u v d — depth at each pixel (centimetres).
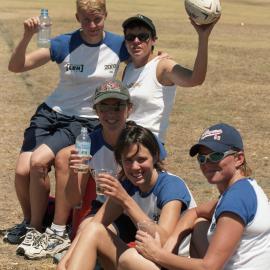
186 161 1152
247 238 534
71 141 781
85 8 775
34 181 777
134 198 625
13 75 1914
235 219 524
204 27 693
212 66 2188
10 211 905
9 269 729
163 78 751
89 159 711
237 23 3566
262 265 536
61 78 810
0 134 1294
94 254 577
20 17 3241
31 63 800
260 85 1914
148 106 751
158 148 613
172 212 599
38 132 803
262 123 1466
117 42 798
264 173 1102
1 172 1067
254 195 534
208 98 1706
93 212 677
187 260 538
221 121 1470
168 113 762
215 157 543
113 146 710
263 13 4294
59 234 768
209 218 598
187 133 1345
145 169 605
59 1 4281
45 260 755
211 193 990
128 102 702
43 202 787
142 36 748
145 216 593
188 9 692
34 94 1681
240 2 5038
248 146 1266
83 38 796
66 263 590
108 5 4131
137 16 748
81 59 794
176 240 587
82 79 795
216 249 523
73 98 802
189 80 714
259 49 2638
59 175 763
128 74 770
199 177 1068
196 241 592
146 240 554
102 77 795
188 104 1625
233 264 536
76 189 733
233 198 528
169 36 2834
